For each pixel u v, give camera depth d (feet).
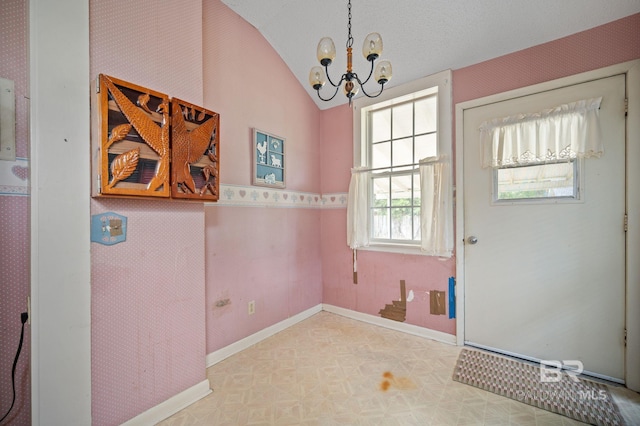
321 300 10.53
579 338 6.25
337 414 5.05
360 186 9.24
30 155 3.76
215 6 6.85
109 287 4.44
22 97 3.86
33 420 3.78
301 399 5.48
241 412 5.15
